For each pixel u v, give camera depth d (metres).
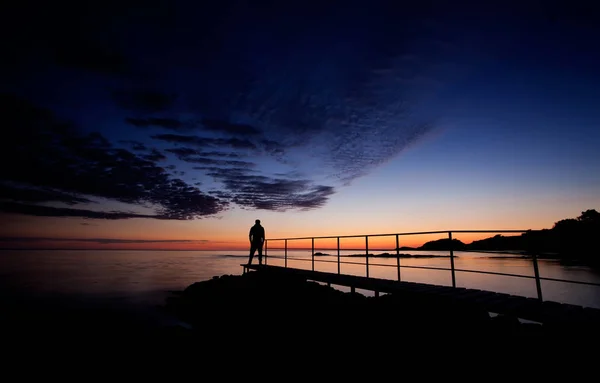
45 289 23.95
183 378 6.04
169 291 22.19
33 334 11.13
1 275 36.97
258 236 13.34
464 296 5.94
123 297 19.67
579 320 4.15
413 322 6.04
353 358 5.46
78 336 10.70
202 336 8.34
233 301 11.41
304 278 10.48
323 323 7.20
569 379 3.92
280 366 5.70
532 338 4.80
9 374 7.41
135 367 7.07
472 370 4.44
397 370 4.83
